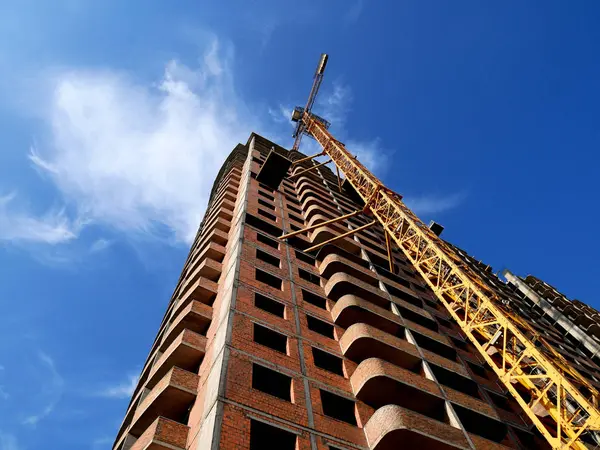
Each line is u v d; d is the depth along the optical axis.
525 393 25.42
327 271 30.02
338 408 18.89
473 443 17.62
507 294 56.19
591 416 16.52
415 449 16.84
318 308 25.23
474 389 24.30
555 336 47.41
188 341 20.81
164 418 16.23
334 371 21.14
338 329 24.20
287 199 44.62
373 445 16.59
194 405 17.61
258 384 18.05
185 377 18.73
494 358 27.56
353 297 25.23
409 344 23.55
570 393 17.67
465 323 24.52
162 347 23.61
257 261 27.06
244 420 14.88
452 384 23.97
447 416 19.77
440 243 30.94
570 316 55.00
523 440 22.34
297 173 55.38
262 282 24.97
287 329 21.59
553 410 18.34
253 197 39.75
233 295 22.11
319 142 62.34
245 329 19.88
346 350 22.02
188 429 16.25
